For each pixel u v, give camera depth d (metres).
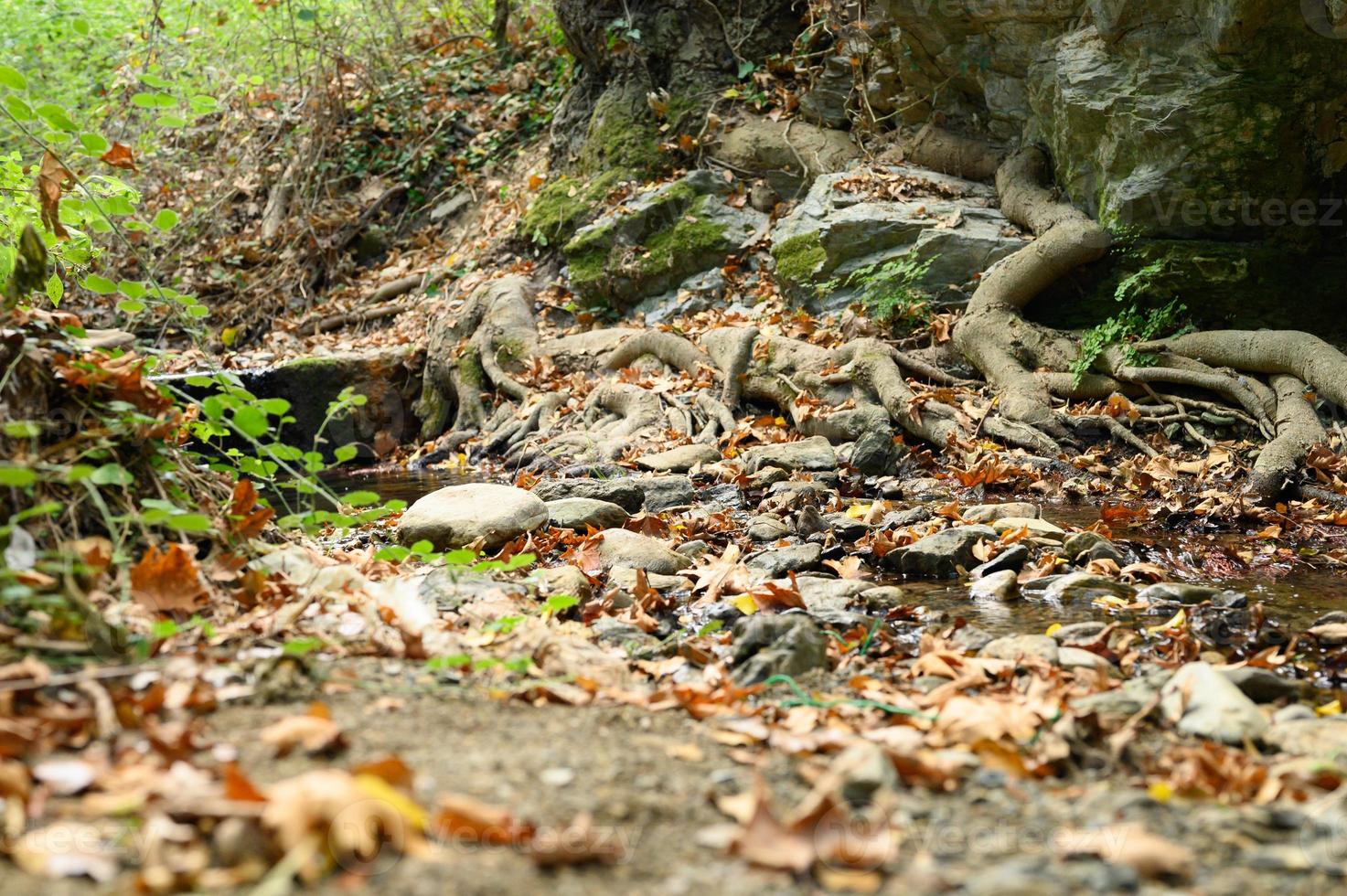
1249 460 6.32
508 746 2.23
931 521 5.47
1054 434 7.02
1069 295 8.02
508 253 11.39
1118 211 7.64
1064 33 8.27
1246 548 5.05
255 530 3.46
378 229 12.91
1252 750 2.50
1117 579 4.47
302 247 12.73
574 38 11.73
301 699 2.42
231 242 13.01
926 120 9.68
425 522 4.86
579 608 3.97
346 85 13.91
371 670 2.70
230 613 3.00
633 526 5.43
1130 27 7.47
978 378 7.89
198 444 8.75
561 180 11.29
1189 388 7.09
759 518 5.62
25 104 3.82
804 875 1.74
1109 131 7.75
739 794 2.08
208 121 14.20
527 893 1.65
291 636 2.87
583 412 8.85
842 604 4.09
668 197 10.20
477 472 8.51
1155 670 3.19
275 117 13.93
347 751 2.12
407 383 10.42
